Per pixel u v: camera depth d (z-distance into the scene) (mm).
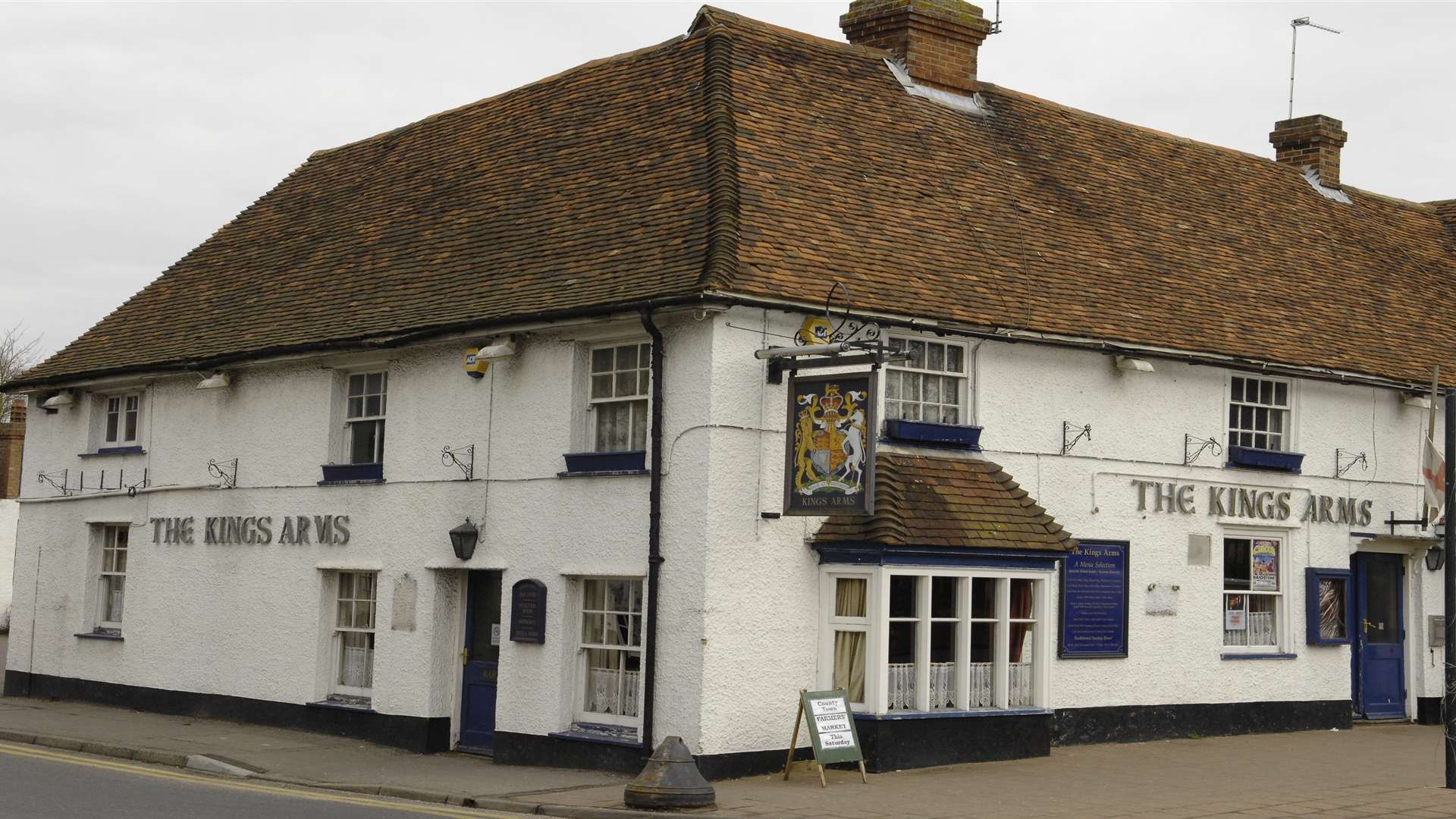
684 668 14930
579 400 16484
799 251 15938
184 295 22984
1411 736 19391
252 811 12641
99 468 22625
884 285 16203
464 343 17516
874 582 15320
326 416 19359
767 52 19125
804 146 17797
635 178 17516
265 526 19938
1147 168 22219
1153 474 18547
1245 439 19609
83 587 22578
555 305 15977
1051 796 13711
